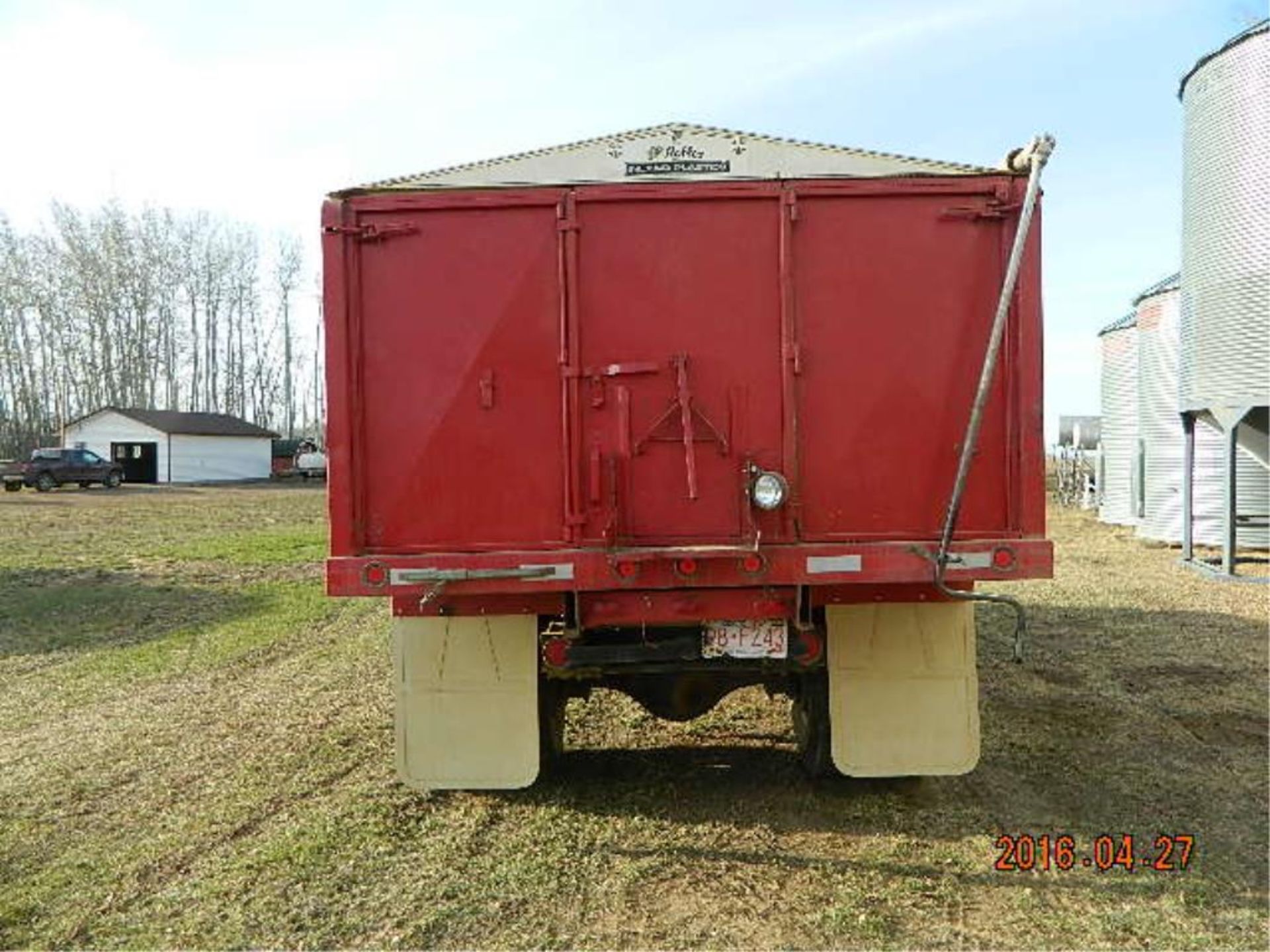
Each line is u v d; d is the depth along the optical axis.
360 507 4.29
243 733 6.29
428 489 4.30
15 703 7.08
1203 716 6.42
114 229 65.81
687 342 4.29
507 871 4.19
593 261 4.28
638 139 4.33
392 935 3.66
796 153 4.33
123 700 7.14
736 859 4.30
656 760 5.63
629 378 4.29
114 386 65.12
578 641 4.70
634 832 4.61
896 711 4.83
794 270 4.27
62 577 13.91
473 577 4.20
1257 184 11.93
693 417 4.29
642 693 5.20
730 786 5.19
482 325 4.29
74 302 64.31
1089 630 9.26
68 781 5.39
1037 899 3.90
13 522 24.12
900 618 4.86
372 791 5.17
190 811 4.94
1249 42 11.93
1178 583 12.21
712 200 4.27
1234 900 3.88
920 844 4.44
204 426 52.66
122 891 4.05
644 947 3.56
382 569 4.21
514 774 4.79
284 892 4.00
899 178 4.25
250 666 8.23
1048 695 6.95
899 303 4.27
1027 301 4.23
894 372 4.28
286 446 56.53
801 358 4.27
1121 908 3.82
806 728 5.30
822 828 4.63
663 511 4.30
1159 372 17.02
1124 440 20.91
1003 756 5.63
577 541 4.28
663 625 4.60
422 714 4.83
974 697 4.84
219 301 72.94
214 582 13.36
